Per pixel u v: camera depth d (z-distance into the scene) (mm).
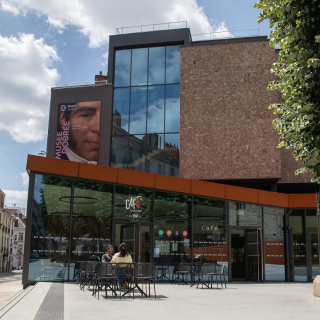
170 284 15391
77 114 28672
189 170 25469
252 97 25578
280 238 19000
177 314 7469
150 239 15922
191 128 25891
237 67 26016
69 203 14367
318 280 11617
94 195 14922
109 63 29109
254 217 18438
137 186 15781
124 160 27859
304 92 8141
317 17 7848
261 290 13453
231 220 17859
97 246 14688
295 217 19266
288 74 8430
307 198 19031
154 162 27453
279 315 7582
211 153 25422
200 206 17234
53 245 13875
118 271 10414
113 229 15062
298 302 9938
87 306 8328
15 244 96875
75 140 28406
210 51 26469
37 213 13734
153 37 28812
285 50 8633
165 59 28641
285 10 8062
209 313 7688
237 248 18297
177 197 16797
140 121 28172
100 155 27969
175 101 27969
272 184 25641
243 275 18234
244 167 24969
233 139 25344
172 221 16500
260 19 8914
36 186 13844
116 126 28359
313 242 18906
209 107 25891
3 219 78750
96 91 28703
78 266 14148
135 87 28656
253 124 25297
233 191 17906
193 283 14688
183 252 16500
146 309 8086
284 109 9305
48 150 28578
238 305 9086
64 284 13258
